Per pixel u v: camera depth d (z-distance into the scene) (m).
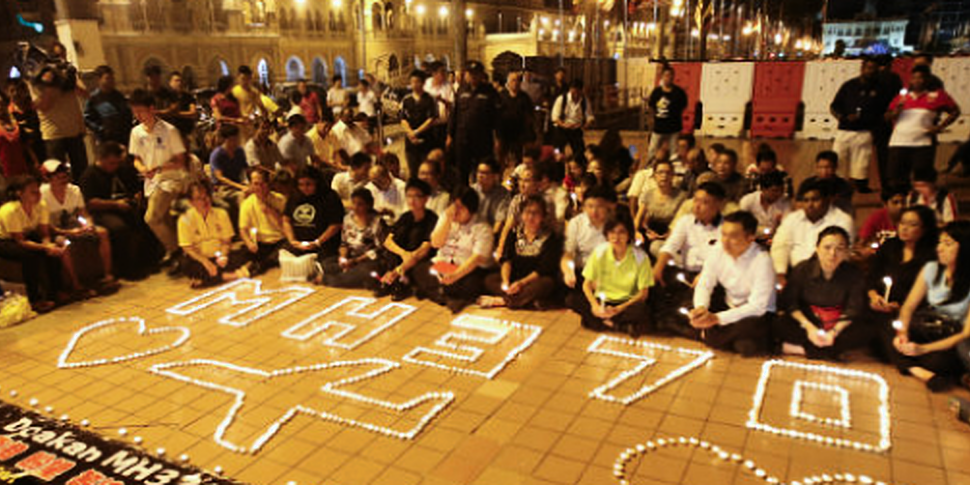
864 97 9.95
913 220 5.30
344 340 6.00
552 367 5.39
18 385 5.29
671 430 4.45
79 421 4.73
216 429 4.59
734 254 5.38
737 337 5.45
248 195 8.29
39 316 6.75
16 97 9.50
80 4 20.70
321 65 34.34
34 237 7.00
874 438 4.30
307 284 7.54
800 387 4.97
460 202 6.56
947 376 4.90
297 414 4.78
